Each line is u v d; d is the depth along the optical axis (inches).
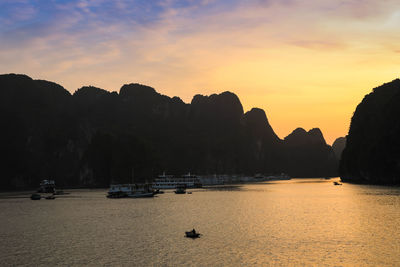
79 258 2041.1
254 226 2886.3
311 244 2251.5
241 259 1974.7
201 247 2223.2
